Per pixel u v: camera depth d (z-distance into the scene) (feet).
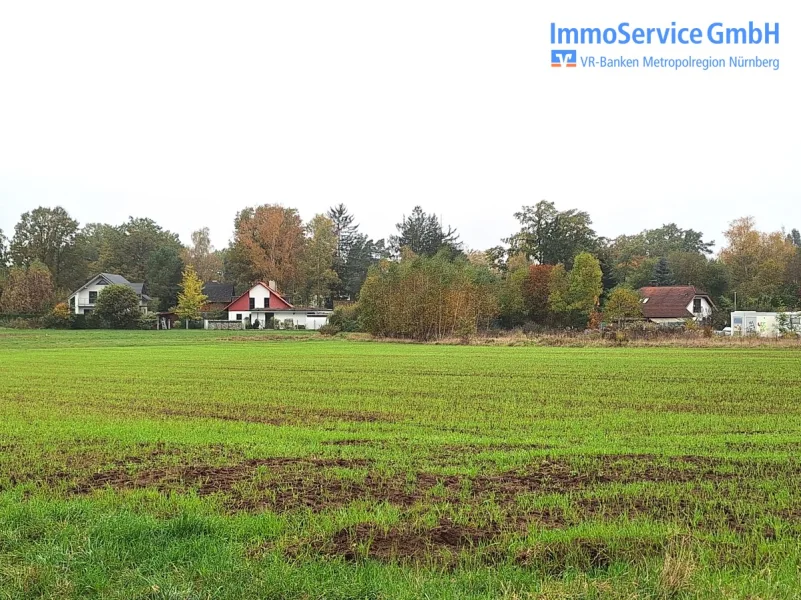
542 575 20.61
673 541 22.52
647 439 42.88
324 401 63.67
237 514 26.43
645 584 19.27
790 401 61.57
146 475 33.68
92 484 32.09
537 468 34.47
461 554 21.90
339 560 21.45
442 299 199.21
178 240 451.53
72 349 157.38
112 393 71.00
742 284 301.84
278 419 53.88
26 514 26.35
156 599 19.27
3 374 92.79
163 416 55.52
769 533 24.23
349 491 30.09
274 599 19.29
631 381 78.07
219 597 19.27
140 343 184.75
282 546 22.79
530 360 113.29
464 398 64.75
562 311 235.81
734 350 138.41
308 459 37.14
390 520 25.43
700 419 51.39
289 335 227.81
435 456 37.83
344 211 410.31
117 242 417.49
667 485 30.66
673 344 156.56
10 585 20.11
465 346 167.22
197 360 119.14
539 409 57.16
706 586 19.16
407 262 226.79
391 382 79.71
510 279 247.50
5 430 47.80
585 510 26.86
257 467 35.24
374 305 208.64
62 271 372.17
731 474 33.09
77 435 45.55
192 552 22.40
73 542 23.25
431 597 18.86
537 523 25.13
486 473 33.50
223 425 49.96
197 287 299.38
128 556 22.09
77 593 19.75
